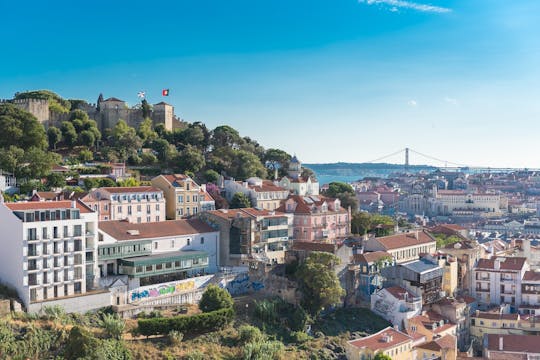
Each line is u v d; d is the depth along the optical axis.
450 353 147.00
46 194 173.75
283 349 133.12
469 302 181.25
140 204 185.62
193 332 132.88
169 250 159.38
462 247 199.75
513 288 188.12
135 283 142.88
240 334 133.88
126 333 127.00
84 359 107.75
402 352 144.00
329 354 140.38
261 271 163.00
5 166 192.62
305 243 182.25
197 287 152.50
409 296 170.12
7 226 127.00
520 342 154.88
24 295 122.75
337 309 167.00
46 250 127.06
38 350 111.69
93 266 137.50
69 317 125.25
